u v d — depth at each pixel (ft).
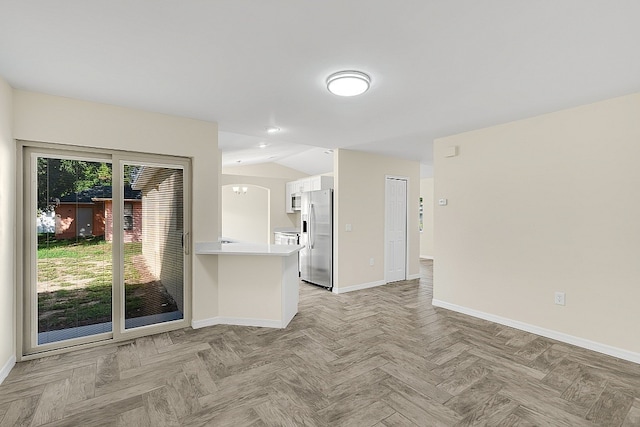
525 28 5.72
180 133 10.93
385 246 18.45
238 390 7.27
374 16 5.40
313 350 9.38
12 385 7.50
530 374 8.01
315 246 18.04
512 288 11.33
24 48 6.43
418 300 14.92
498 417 6.34
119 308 10.12
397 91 8.64
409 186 19.61
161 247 10.87
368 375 7.95
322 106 9.87
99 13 5.30
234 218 30.30
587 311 9.53
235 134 14.67
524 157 11.02
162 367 8.35
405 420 6.24
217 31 5.88
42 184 9.16
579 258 9.70
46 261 9.23
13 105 8.41
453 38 6.07
